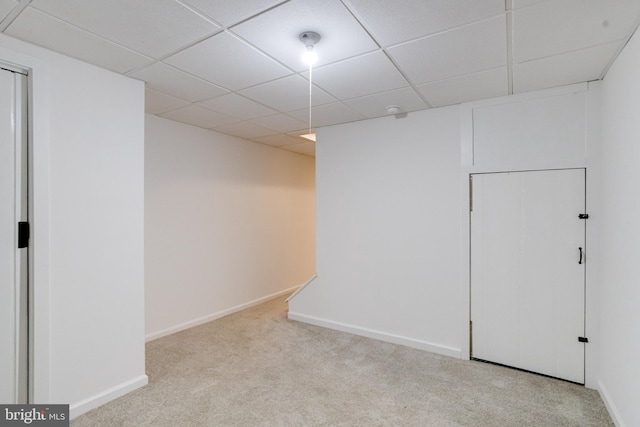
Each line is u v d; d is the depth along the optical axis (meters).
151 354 2.91
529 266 2.60
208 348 3.05
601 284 2.28
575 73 2.25
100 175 2.15
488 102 2.75
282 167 4.97
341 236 3.59
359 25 1.69
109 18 1.63
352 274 3.50
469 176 2.85
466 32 1.75
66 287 1.97
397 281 3.23
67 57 2.00
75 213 2.02
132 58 2.05
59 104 1.96
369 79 2.39
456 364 2.75
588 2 1.48
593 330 2.36
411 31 1.75
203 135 3.79
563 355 2.47
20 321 1.83
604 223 2.22
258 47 1.93
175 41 1.86
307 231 5.48
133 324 2.32
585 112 2.40
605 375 2.18
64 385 1.96
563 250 2.47
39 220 1.85
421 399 2.21
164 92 2.64
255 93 2.68
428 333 3.05
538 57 2.02
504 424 1.94
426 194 3.08
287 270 5.06
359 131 3.47
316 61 2.10
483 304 2.79
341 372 2.59
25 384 1.85
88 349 2.08
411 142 3.16
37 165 1.84
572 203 2.44
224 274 4.05
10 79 1.81
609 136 2.13
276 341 3.24
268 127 3.74
